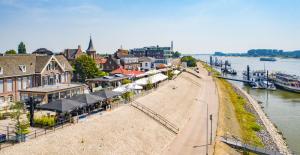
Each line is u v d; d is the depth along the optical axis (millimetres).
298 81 129750
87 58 88500
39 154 30734
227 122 61031
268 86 136375
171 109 64812
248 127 63500
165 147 44344
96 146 36938
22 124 35188
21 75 60188
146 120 51250
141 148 41781
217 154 41438
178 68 152125
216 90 107438
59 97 57312
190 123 57812
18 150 30109
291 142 57062
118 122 45375
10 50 117812
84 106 44250
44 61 66375
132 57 130375
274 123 71562
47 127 37781
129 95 59844
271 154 45219
